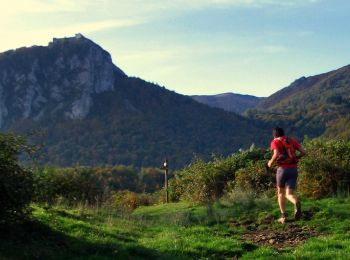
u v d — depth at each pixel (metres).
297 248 8.81
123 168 69.44
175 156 166.38
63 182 20.75
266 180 18.30
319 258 7.88
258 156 21.02
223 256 8.70
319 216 11.25
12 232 8.14
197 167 20.88
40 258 7.43
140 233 10.92
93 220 11.92
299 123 193.25
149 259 8.16
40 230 8.69
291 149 11.02
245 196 14.20
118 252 8.17
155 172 71.19
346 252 8.07
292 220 11.20
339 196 13.84
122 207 17.17
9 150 8.16
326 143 16.69
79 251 8.08
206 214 12.95
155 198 24.41
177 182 22.81
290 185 11.02
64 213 11.87
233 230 11.17
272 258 8.15
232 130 199.25
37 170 8.87
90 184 22.75
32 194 8.47
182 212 13.83
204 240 9.70
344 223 10.52
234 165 20.31
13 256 7.18
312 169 15.09
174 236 10.15
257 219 11.89
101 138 185.88
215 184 19.25
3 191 7.90
